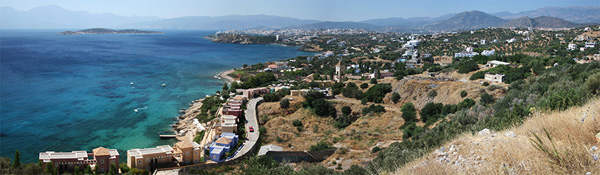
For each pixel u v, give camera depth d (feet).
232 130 232.12
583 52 501.97
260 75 478.18
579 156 33.06
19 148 231.30
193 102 369.09
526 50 612.70
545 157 35.27
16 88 417.28
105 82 473.26
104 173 165.68
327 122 270.67
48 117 301.22
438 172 42.98
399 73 450.71
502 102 186.70
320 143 218.38
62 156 171.22
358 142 219.82
